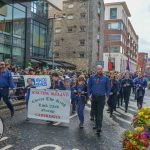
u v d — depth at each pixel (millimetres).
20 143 8203
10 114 12594
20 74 18156
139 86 17219
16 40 26594
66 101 11250
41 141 8500
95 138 9141
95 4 62188
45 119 11445
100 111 9898
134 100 24031
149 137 6422
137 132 6344
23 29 27578
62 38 64000
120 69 85000
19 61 27125
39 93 11547
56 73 11961
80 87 10727
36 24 37562
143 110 7297
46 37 40438
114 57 84688
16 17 26438
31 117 11625
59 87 11875
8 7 25203
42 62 37594
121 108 17469
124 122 12289
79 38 62531
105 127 11016
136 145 6062
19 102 15625
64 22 63812
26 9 27828
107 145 8344
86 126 10977
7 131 9523
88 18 61656
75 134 9570
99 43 65562
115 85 14250
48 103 11445
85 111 15383
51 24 43844
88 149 7863
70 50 63250
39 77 16453
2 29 24562
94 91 10000
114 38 85125
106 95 10016
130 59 113438
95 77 10125
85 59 61812
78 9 62656
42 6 38938
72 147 8008
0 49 24328
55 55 64500
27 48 28172
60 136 9203
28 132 9539
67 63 58719
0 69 11414
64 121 11242
